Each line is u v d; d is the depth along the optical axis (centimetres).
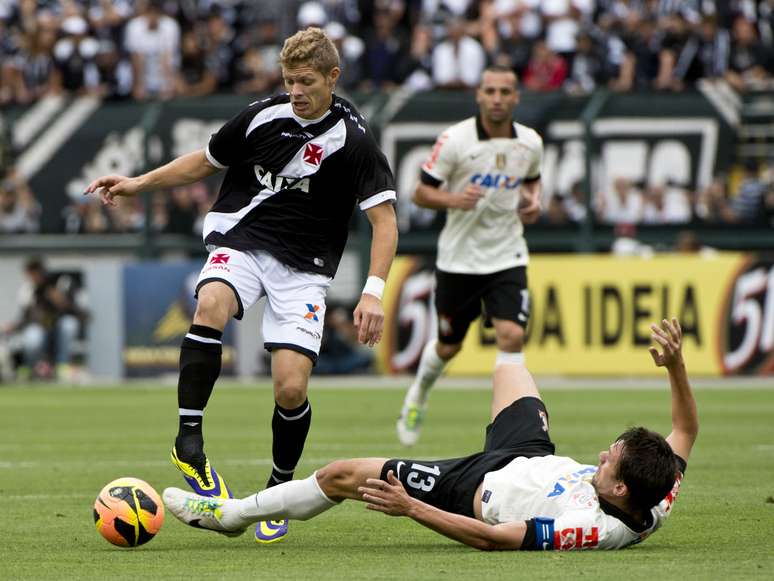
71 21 7994
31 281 6925
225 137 2164
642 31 7444
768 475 2989
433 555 1897
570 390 5775
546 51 7481
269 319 2142
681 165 7138
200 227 7412
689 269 6178
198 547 2012
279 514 1920
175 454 2028
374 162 2138
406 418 3625
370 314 2066
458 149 3525
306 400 2128
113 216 7550
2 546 2017
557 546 1831
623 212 7112
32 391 6066
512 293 3547
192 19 8112
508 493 1850
